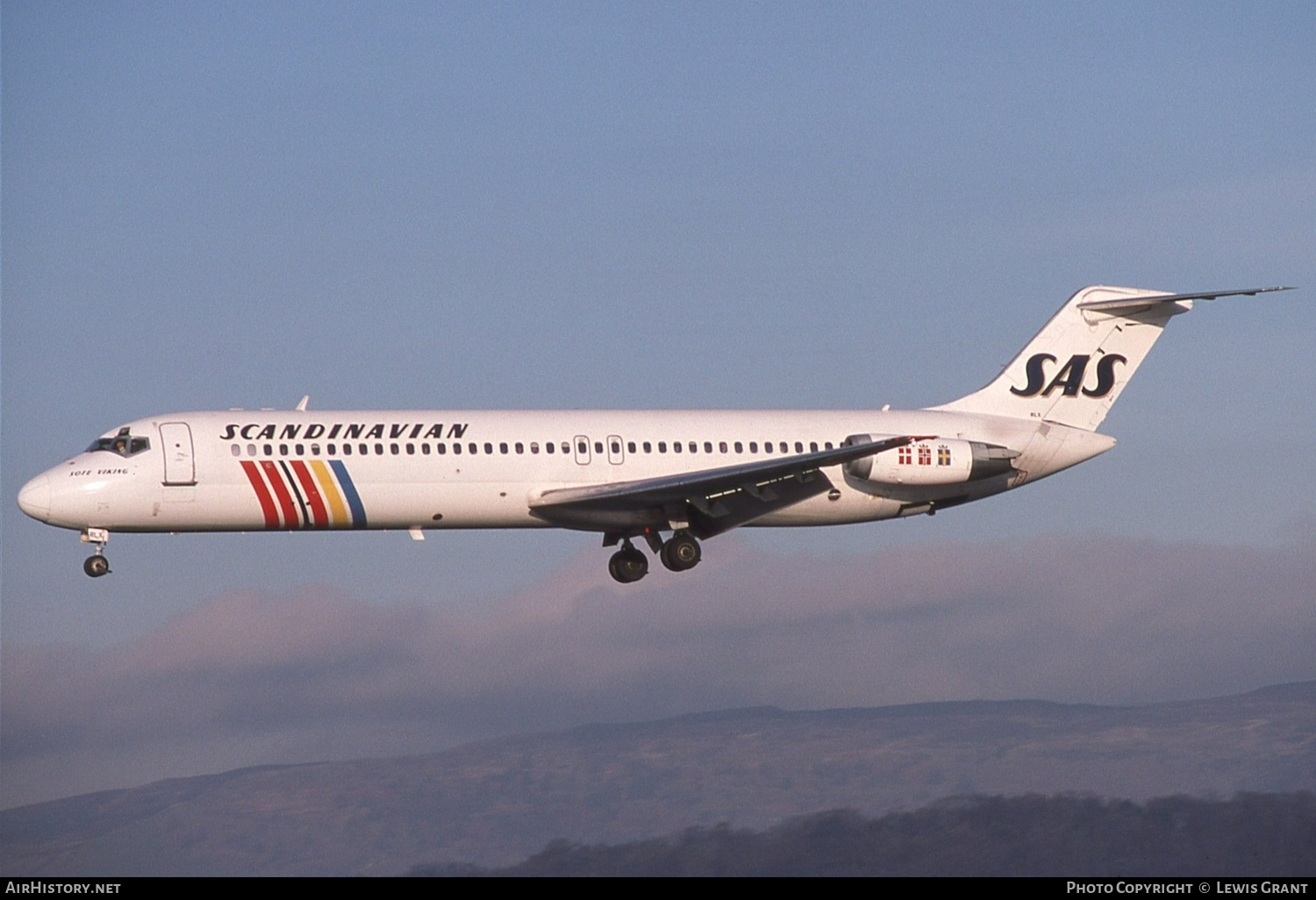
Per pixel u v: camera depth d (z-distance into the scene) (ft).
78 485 566.36
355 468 581.53
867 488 636.48
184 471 570.05
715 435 621.72
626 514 618.03
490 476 593.83
